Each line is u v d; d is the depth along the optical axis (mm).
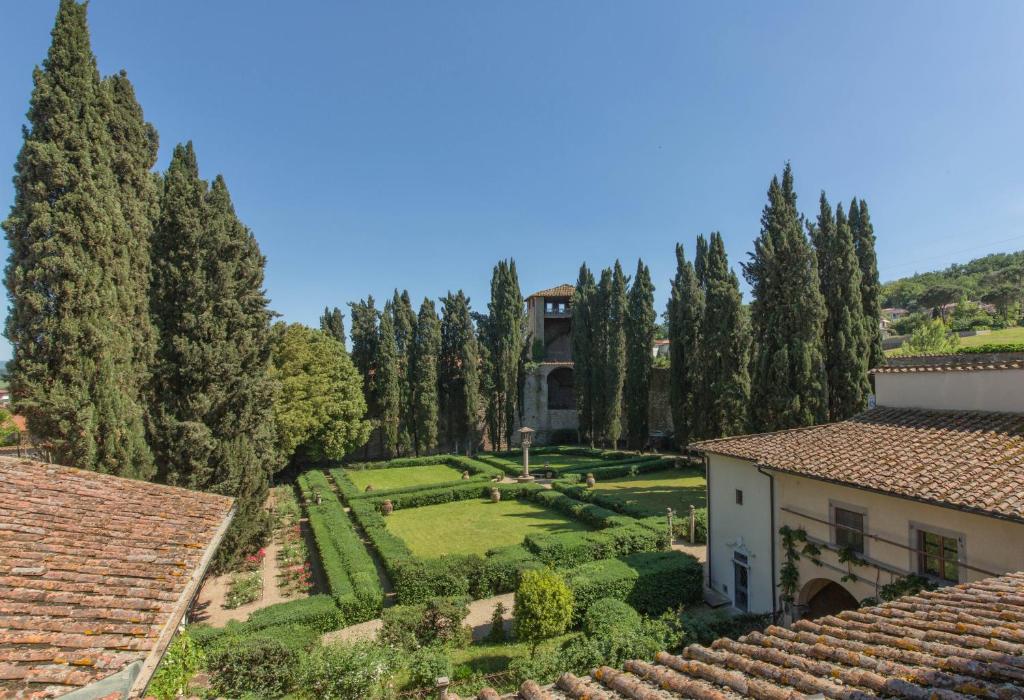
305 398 36562
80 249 13383
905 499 10070
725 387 29906
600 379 47188
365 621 14992
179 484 16234
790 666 4715
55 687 4352
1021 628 4961
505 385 49438
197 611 16062
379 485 35406
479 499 30719
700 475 35094
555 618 12336
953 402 13555
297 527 25062
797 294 23094
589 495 27422
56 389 12672
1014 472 9641
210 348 16969
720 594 16625
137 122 17094
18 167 13414
